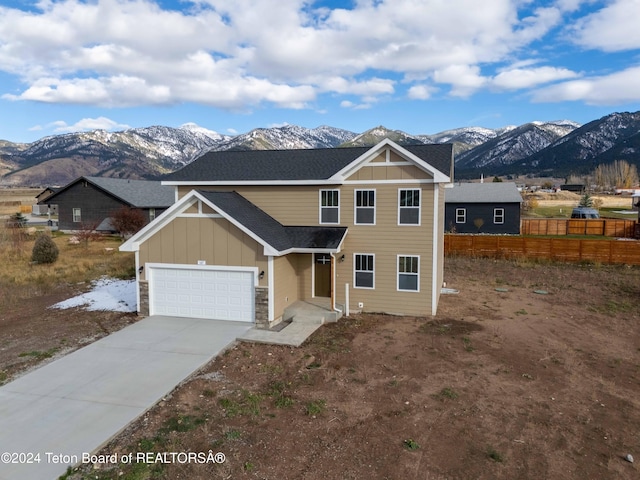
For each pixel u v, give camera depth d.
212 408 8.95
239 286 14.75
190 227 15.02
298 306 16.19
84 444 7.51
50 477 6.65
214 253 14.83
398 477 6.75
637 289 20.39
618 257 26.81
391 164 15.78
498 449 7.54
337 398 9.38
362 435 7.91
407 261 15.98
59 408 8.83
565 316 16.11
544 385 10.17
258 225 15.24
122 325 14.67
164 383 9.99
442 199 19.27
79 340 13.15
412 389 9.84
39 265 25.52
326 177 16.50
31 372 10.69
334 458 7.21
